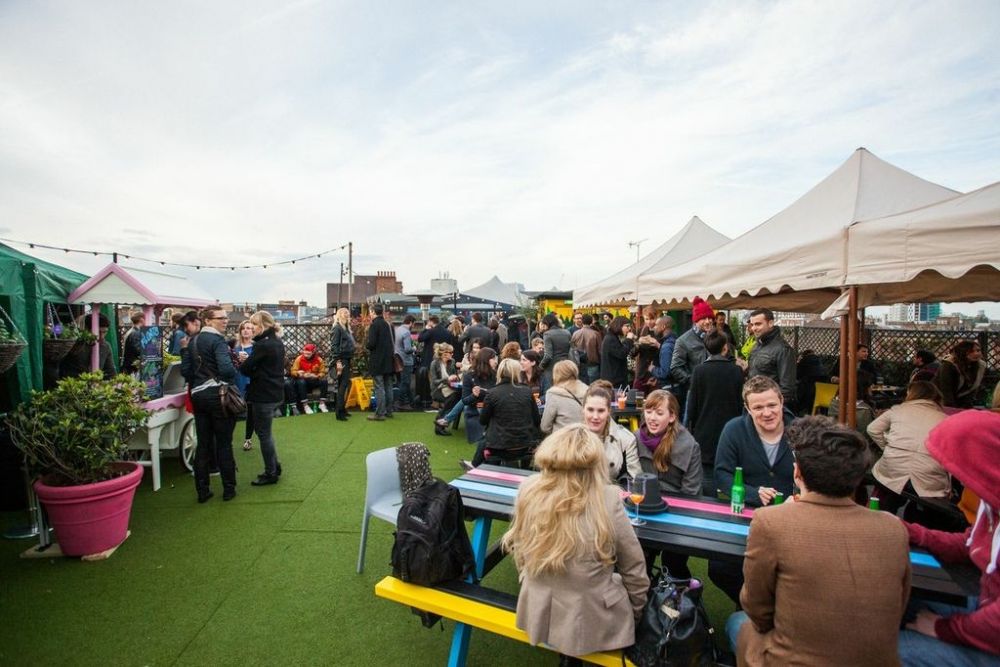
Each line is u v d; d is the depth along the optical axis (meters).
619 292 7.23
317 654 2.68
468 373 6.47
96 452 3.58
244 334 7.84
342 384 8.30
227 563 3.61
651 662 1.90
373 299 31.36
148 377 5.12
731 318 12.77
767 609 1.67
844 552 1.52
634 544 2.04
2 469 4.45
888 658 1.51
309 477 5.44
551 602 1.99
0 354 3.26
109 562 3.61
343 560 3.68
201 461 4.71
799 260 3.72
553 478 2.03
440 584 2.49
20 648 2.70
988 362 8.09
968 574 2.20
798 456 1.65
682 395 5.88
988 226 2.70
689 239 8.65
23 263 4.29
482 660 2.66
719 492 3.04
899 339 9.18
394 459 3.72
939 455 1.82
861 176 4.18
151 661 2.61
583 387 4.48
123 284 4.90
